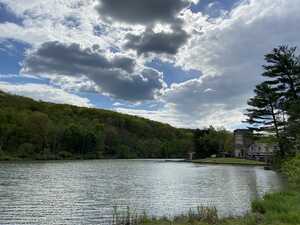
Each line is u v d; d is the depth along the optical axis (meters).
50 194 35.19
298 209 19.59
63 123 186.62
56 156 150.12
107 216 24.06
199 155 156.12
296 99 65.12
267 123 74.38
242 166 98.19
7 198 32.03
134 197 33.59
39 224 21.75
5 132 139.25
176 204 29.48
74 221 22.55
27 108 191.25
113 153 188.62
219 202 30.48
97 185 44.56
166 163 123.38
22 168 79.69
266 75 69.69
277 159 74.44
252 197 33.47
